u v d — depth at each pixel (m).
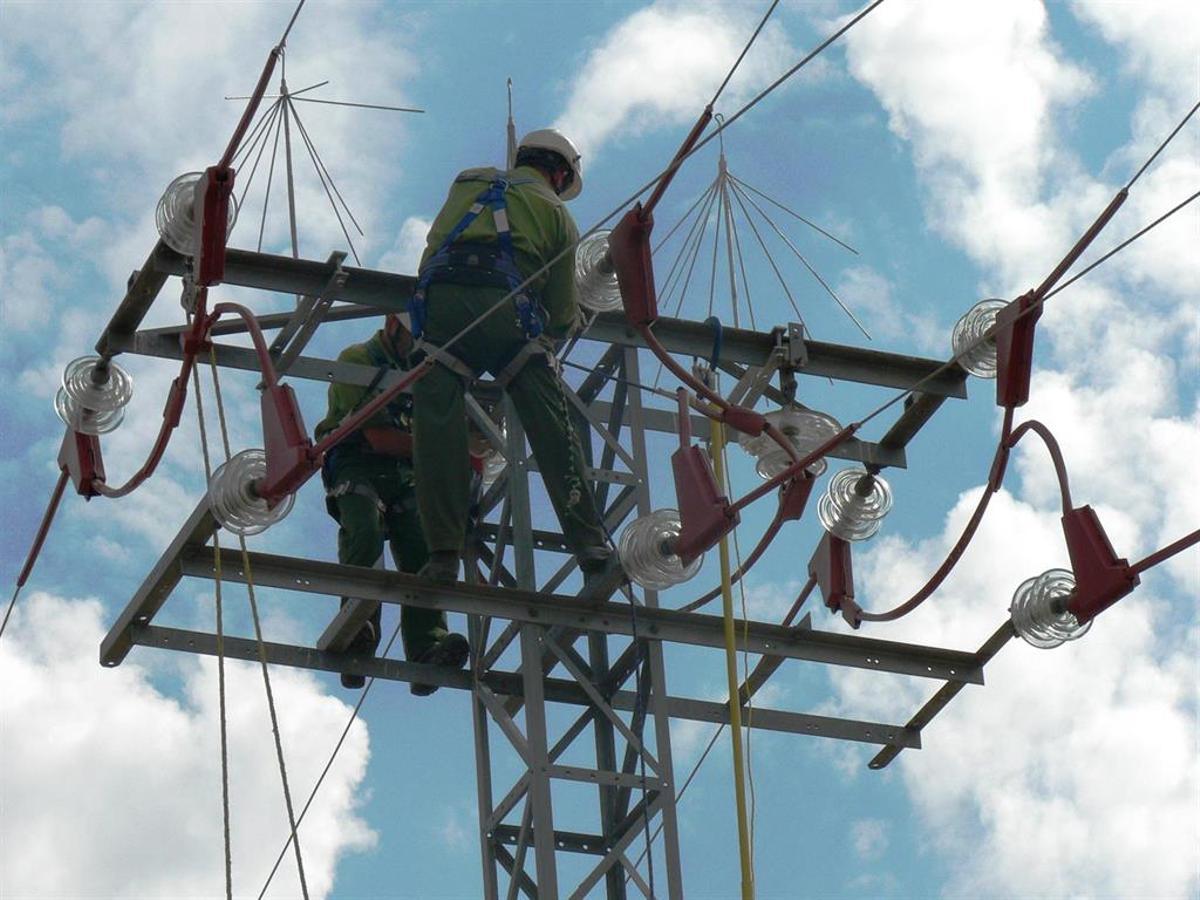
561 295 12.65
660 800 12.43
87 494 11.94
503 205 12.59
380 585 12.20
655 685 12.60
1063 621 11.36
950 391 12.98
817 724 13.27
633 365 13.09
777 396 12.94
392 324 13.68
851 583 12.16
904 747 13.40
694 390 10.91
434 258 12.51
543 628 12.57
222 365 12.37
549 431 12.51
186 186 11.14
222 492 10.77
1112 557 10.92
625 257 10.78
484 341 12.43
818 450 10.92
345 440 14.02
